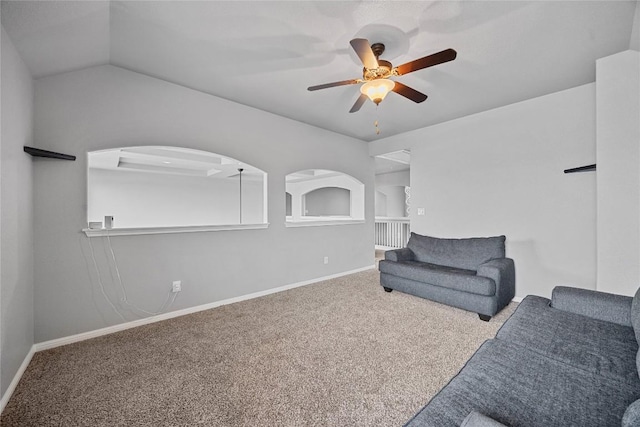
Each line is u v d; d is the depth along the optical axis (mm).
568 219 2938
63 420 1415
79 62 2189
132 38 2033
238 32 1959
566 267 2953
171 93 2764
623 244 2184
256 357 1999
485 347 1333
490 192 3504
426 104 3309
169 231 2764
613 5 1702
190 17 1800
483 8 1714
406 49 2152
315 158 4148
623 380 1055
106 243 2426
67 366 1890
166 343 2215
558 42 2082
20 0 1428
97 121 2375
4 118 1572
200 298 2971
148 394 1605
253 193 8672
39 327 2121
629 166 2164
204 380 1733
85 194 2322
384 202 8844
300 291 3646
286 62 2363
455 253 3348
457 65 2418
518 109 3262
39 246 2125
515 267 3285
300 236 3947
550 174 3045
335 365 1892
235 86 2832
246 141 3344
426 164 4180
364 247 4945
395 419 1411
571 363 1175
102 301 2398
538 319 1620
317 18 1809
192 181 7645
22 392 1624
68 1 1537
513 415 881
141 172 6891
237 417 1432
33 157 2088
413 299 3270
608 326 1517
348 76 2611
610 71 2248
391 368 1854
